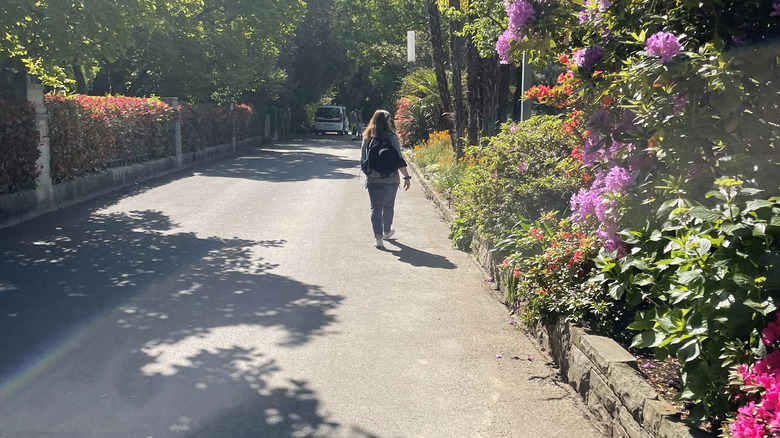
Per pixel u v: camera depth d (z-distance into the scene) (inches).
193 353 215.8
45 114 495.8
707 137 165.8
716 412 134.0
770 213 138.0
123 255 353.4
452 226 407.5
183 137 927.0
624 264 180.1
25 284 294.4
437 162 802.8
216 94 1339.8
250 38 1331.2
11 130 449.7
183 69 1139.9
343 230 439.5
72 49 531.2
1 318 247.6
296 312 261.6
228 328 240.7
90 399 180.4
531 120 362.3
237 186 673.6
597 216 193.0
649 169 190.7
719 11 179.6
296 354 217.2
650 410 145.9
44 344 221.8
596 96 213.9
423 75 1152.8
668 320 145.3
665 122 171.9
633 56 196.2
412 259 359.3
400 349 223.9
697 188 169.0
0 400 179.0
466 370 207.0
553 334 215.5
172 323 244.8
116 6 511.8
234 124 1312.7
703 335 137.7
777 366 121.1
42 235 407.5
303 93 2106.3
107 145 631.8
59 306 263.0
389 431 166.7
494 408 181.0
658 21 189.0
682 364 138.9
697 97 173.0
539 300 221.1
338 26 1987.0
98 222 456.4
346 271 329.7
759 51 169.6
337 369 205.5
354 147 1509.6
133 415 171.5
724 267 131.4
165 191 631.2
